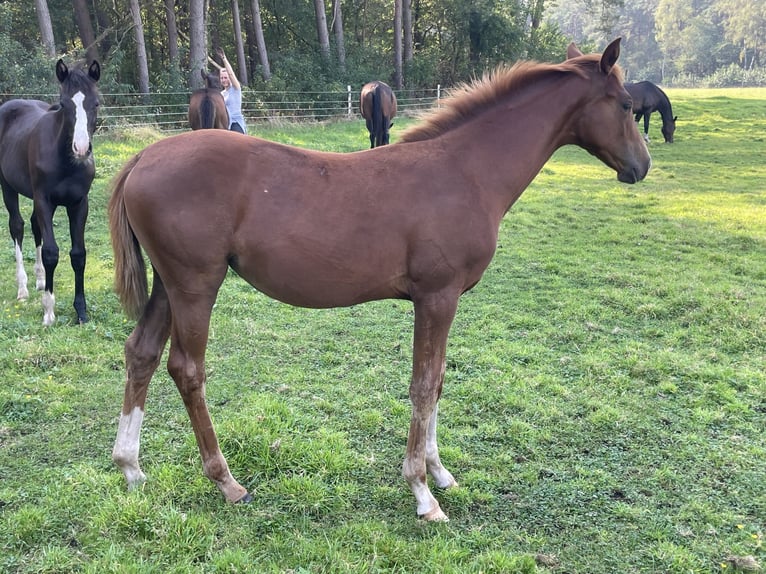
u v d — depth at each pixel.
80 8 19.89
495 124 2.85
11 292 5.72
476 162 2.78
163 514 2.66
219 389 4.04
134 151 11.58
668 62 97.62
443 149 2.77
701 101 30.67
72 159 4.79
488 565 2.49
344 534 2.67
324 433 3.47
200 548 2.54
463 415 3.83
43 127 4.88
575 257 7.22
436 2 29.80
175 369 2.68
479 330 5.16
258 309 5.54
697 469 3.28
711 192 11.13
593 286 6.28
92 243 7.37
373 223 2.57
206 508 2.83
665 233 8.28
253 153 2.58
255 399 3.85
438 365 2.75
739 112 25.62
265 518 2.77
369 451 3.38
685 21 96.31
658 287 6.04
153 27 25.11
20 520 2.63
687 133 20.23
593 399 4.01
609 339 5.01
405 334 5.09
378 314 5.56
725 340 4.93
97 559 2.43
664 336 5.05
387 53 30.81
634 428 3.70
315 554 2.54
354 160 2.69
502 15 29.30
